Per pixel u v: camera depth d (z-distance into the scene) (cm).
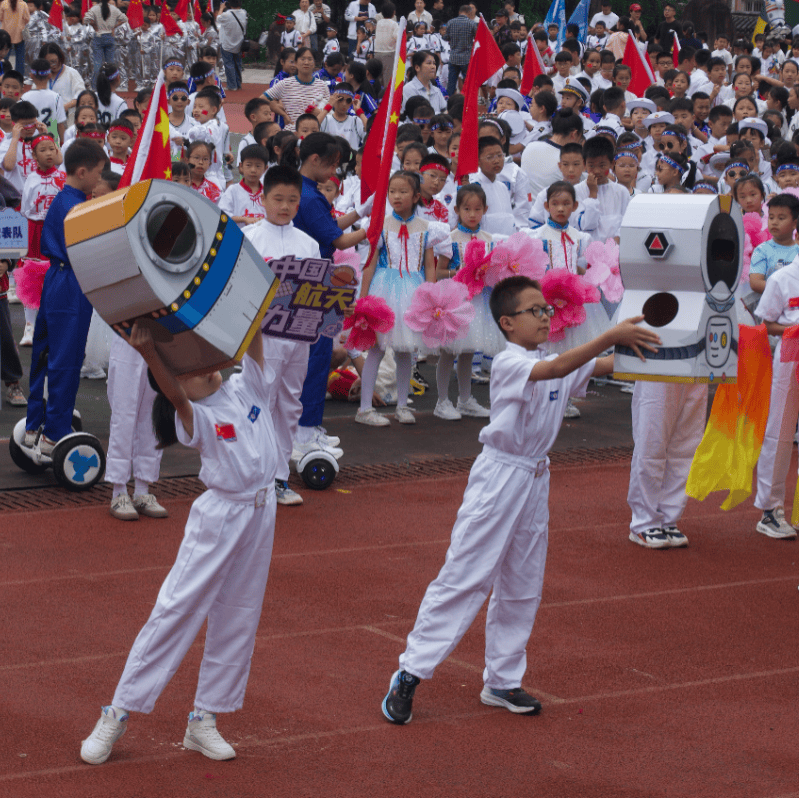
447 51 4378
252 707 967
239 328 822
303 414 1689
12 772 842
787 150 2223
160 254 797
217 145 2683
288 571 1301
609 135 2562
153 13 4719
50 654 1054
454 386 2288
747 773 881
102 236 760
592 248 1708
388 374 2141
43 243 1535
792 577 1355
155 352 809
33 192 2064
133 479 1617
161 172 1534
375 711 968
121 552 1341
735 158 2311
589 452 1891
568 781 860
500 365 926
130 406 1434
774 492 1512
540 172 2383
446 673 1062
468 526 942
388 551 1380
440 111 3538
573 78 3212
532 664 1080
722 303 905
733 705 1003
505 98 2847
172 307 776
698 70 3809
